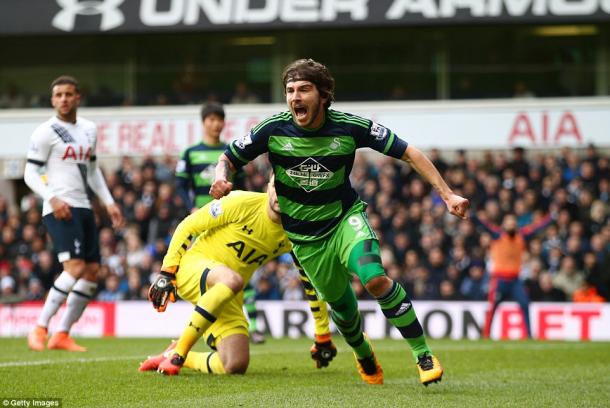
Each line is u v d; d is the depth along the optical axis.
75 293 18.22
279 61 42.53
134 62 43.16
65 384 12.36
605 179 34.88
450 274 31.00
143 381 12.70
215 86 42.94
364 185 35.06
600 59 41.00
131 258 33.16
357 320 12.58
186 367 14.41
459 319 28.36
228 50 42.78
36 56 43.66
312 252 12.02
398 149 11.69
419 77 41.94
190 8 42.00
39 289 32.31
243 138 11.87
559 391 12.57
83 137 17.95
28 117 42.94
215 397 11.29
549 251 32.50
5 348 18.97
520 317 28.47
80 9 42.59
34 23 42.53
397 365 16.23
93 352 18.11
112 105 43.12
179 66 43.03
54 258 33.28
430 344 22.48
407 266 31.44
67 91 17.66
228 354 13.70
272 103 42.66
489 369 15.85
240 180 19.61
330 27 41.12
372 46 42.03
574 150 40.41
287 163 11.77
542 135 40.59
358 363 12.98
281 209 12.09
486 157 36.75
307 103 11.29
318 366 14.99
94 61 43.44
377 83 42.09
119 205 36.34
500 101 40.81
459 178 34.91
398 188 35.19
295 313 28.06
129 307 28.69
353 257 11.54
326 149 11.64
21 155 42.97
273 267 31.69
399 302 11.64
